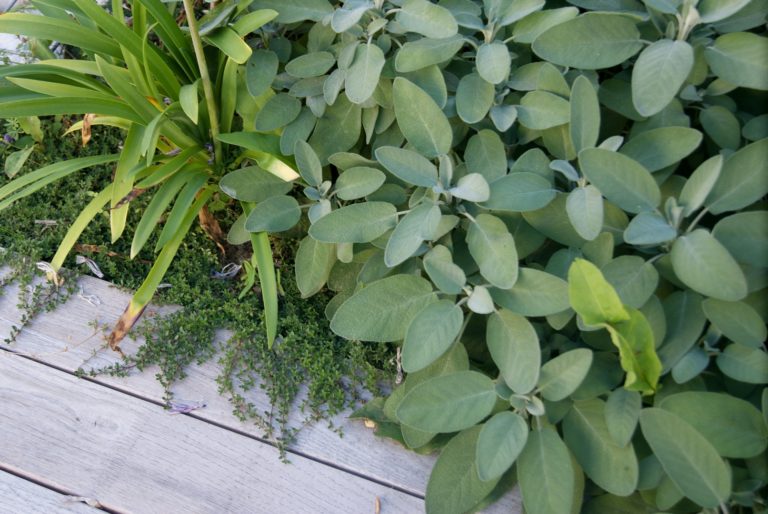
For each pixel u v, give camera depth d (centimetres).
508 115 89
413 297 88
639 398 80
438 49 90
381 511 88
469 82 91
